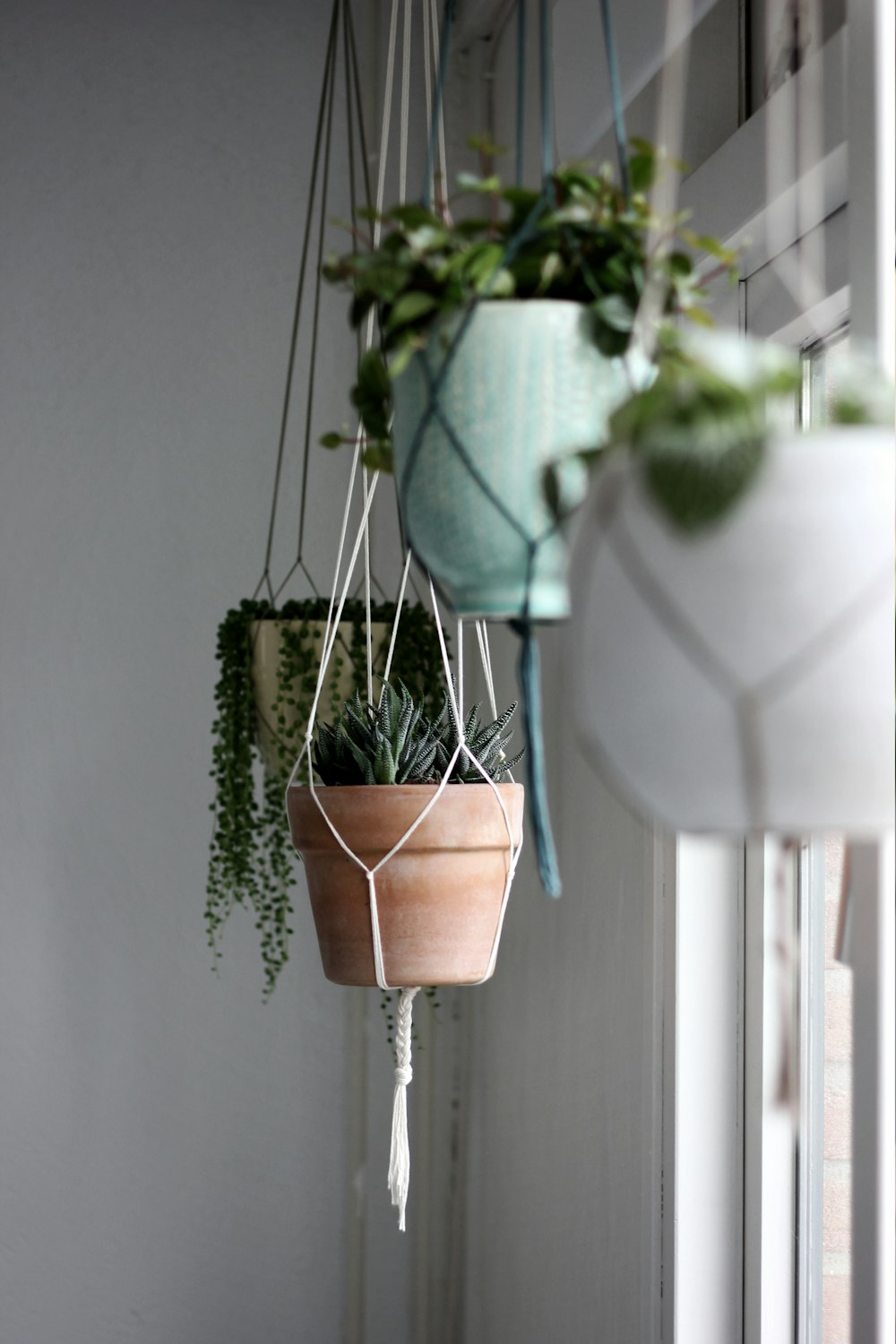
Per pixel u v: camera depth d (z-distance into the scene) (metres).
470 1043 2.33
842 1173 1.33
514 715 2.11
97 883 2.20
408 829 1.13
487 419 0.70
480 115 2.39
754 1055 1.44
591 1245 1.73
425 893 1.15
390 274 0.72
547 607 0.73
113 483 2.24
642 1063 1.56
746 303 1.47
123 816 2.21
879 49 0.97
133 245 2.28
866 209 0.98
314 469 2.31
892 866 0.96
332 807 1.15
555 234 0.71
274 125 2.35
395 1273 2.26
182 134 2.32
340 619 1.70
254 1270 2.21
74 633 2.21
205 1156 2.20
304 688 1.67
